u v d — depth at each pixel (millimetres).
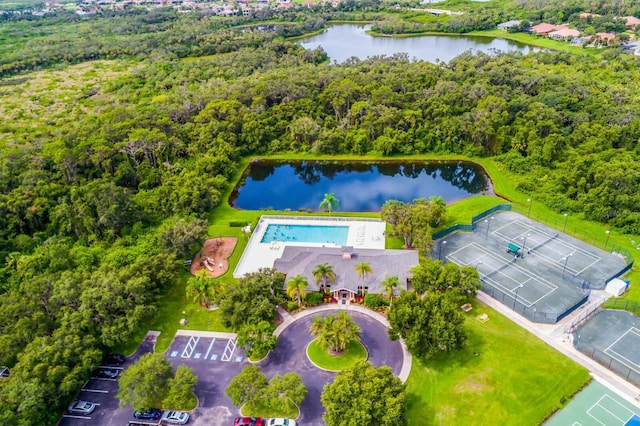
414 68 183875
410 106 154625
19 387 61281
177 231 93875
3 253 96438
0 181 112312
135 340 77688
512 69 174000
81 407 65188
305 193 129500
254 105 157000
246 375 62969
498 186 123312
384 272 84125
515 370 68375
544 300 80625
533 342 73062
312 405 64500
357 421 54875
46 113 170000
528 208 111000
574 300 80312
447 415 62469
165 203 110875
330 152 147000
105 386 69438
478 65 192250
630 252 93188
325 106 162000
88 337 70000
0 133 153250
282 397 61125
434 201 103000
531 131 132500
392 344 74062
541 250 94688
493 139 139375
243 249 100562
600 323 76000
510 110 147500
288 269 86500
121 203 103938
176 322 81562
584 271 87812
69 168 118125
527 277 86688
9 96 189375
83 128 136500
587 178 111188
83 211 103938
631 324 75500
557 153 126312
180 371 65250
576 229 101500
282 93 165125
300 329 77812
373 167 142750
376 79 175000
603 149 125062
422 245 90688
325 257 87750
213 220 112875
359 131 147500
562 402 63219
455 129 142000
